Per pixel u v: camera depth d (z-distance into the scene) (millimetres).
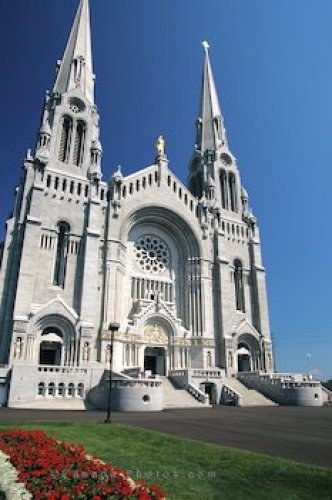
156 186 65250
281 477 11445
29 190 54594
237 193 76688
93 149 61906
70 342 48375
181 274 65750
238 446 17281
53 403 40969
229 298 64875
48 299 49938
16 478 9750
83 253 53812
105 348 50469
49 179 55719
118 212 58594
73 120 62562
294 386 51875
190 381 50406
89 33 74375
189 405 45781
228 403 51219
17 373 41062
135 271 61844
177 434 21047
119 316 54375
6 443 13773
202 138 81562
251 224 74312
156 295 59906
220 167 76750
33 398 40969
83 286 51281
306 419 29766
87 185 58531
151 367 58625
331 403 54281
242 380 59031
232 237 71188
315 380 56750
